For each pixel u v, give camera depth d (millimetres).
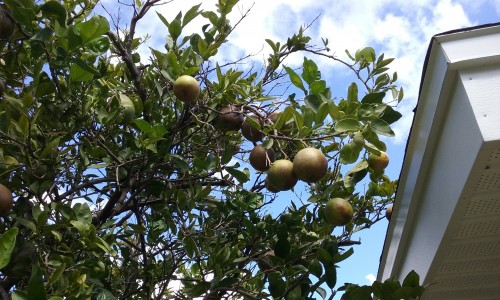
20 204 2834
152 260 3377
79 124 3176
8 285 2617
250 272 3186
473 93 1986
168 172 3586
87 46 2789
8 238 1694
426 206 2625
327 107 2420
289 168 2459
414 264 2951
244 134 3006
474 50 2039
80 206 2750
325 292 2551
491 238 2504
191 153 3713
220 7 3691
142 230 3215
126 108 3262
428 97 2307
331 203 2650
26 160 2691
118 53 3768
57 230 2742
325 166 2402
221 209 3537
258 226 3330
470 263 2717
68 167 3299
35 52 2713
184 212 3715
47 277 2438
